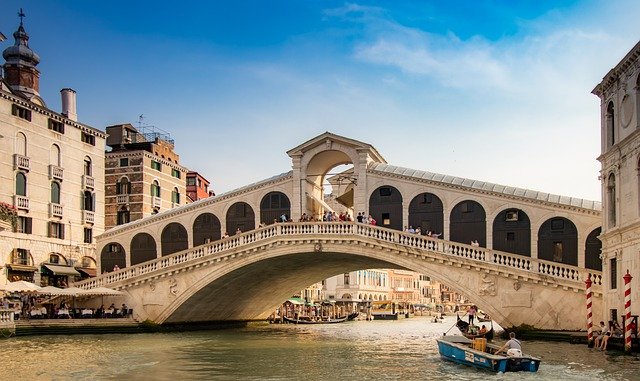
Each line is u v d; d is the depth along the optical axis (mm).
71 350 28562
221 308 44656
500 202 37250
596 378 19562
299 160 41031
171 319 39719
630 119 26875
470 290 33156
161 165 57438
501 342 30109
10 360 24922
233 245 37750
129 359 25547
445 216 38188
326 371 22641
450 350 24734
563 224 36000
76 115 47344
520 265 32469
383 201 39500
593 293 30891
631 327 24828
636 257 25688
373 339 37594
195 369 23109
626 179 27141
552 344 28688
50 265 42438
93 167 47781
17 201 40188
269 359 26156
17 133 40688
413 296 116188
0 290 35250
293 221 38438
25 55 45469
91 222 47031
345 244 35812
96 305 40500
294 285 49344
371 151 40719
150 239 44500
